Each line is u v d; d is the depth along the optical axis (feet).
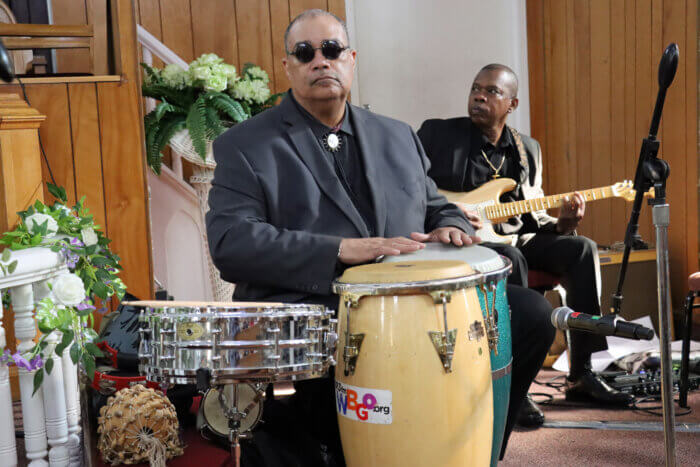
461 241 6.91
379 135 7.66
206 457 6.75
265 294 6.83
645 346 11.78
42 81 8.93
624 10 13.52
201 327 5.22
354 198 7.32
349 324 5.60
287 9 15.47
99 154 9.24
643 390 10.18
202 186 11.83
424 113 16.51
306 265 6.48
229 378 5.24
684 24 12.12
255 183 6.93
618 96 13.84
